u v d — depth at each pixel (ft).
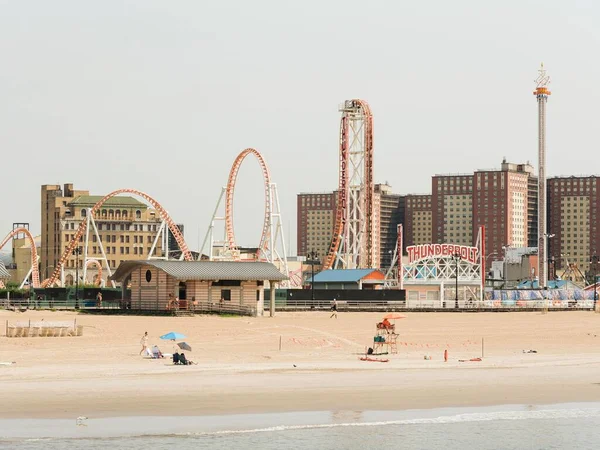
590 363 391.04
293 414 275.18
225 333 494.59
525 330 567.18
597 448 249.96
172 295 634.43
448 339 498.28
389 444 247.09
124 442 238.89
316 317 650.43
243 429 255.70
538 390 321.11
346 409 283.79
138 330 495.41
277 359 386.73
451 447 246.68
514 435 260.42
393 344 453.58
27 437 240.53
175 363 357.61
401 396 304.50
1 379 314.76
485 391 317.22
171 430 251.80
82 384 308.40
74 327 460.14
